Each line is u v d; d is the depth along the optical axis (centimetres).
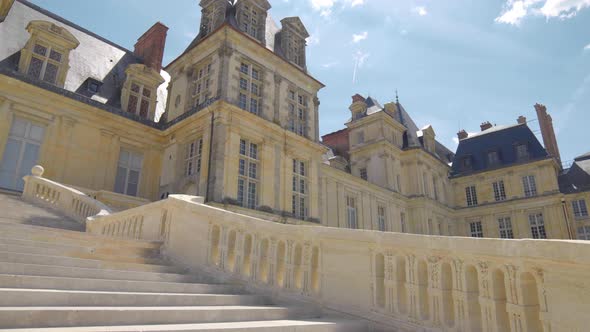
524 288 411
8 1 1545
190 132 1977
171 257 848
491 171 4009
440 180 4047
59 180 1753
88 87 2047
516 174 3894
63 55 1908
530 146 3941
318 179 2297
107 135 1978
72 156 1820
